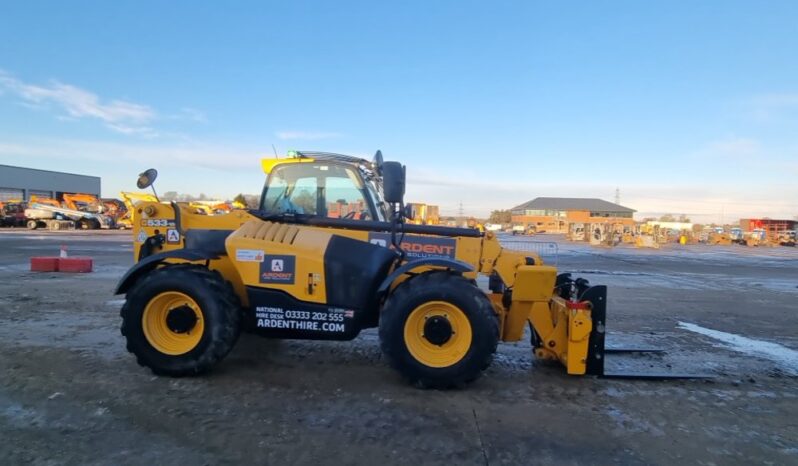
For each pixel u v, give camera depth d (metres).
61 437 3.39
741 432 3.81
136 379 4.54
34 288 9.62
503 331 4.98
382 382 4.63
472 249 5.11
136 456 3.16
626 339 6.74
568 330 4.88
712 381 5.00
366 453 3.28
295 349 5.69
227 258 4.99
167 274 4.58
